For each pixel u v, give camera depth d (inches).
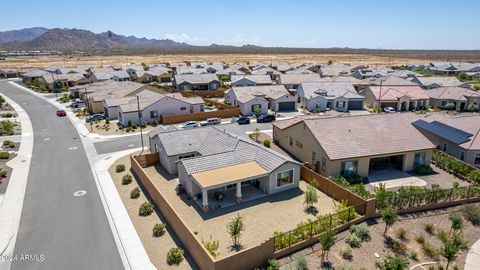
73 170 1391.5
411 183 1222.9
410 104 2684.5
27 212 1027.9
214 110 2588.6
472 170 1255.5
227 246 840.3
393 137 1352.1
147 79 4461.1
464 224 918.4
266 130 2042.3
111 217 997.8
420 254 781.9
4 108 2753.4
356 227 862.5
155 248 837.2
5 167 1416.1
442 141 1504.7
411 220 939.3
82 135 1945.1
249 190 1174.3
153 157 1464.1
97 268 765.3
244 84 3400.6
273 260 724.7
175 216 879.7
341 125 1391.5
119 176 1328.7
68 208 1056.2
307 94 2699.3
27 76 4527.6
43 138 1878.7
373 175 1295.5
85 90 2822.3
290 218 979.9
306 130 1387.8
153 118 2294.5
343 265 714.2
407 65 6545.3
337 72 4397.1
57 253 823.1
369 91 2783.0
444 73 5142.7
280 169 1131.3
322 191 1162.6
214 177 1063.6
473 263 748.6
